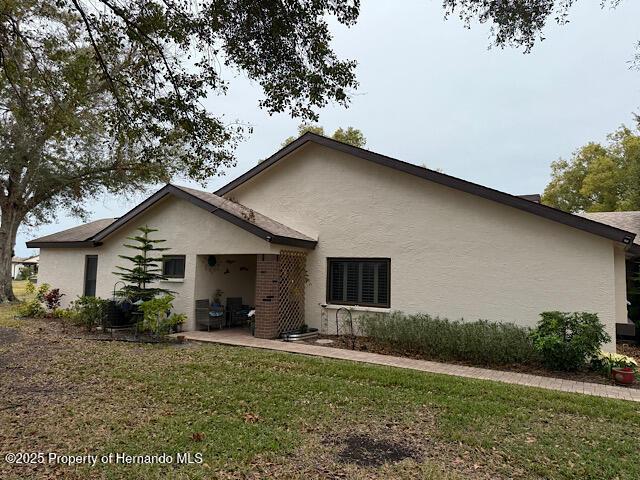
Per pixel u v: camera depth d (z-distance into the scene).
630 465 4.02
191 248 12.24
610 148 31.92
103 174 20.38
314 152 12.59
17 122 15.58
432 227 10.48
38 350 8.77
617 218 14.43
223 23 6.15
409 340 9.31
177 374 6.98
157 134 7.32
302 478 3.69
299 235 12.05
